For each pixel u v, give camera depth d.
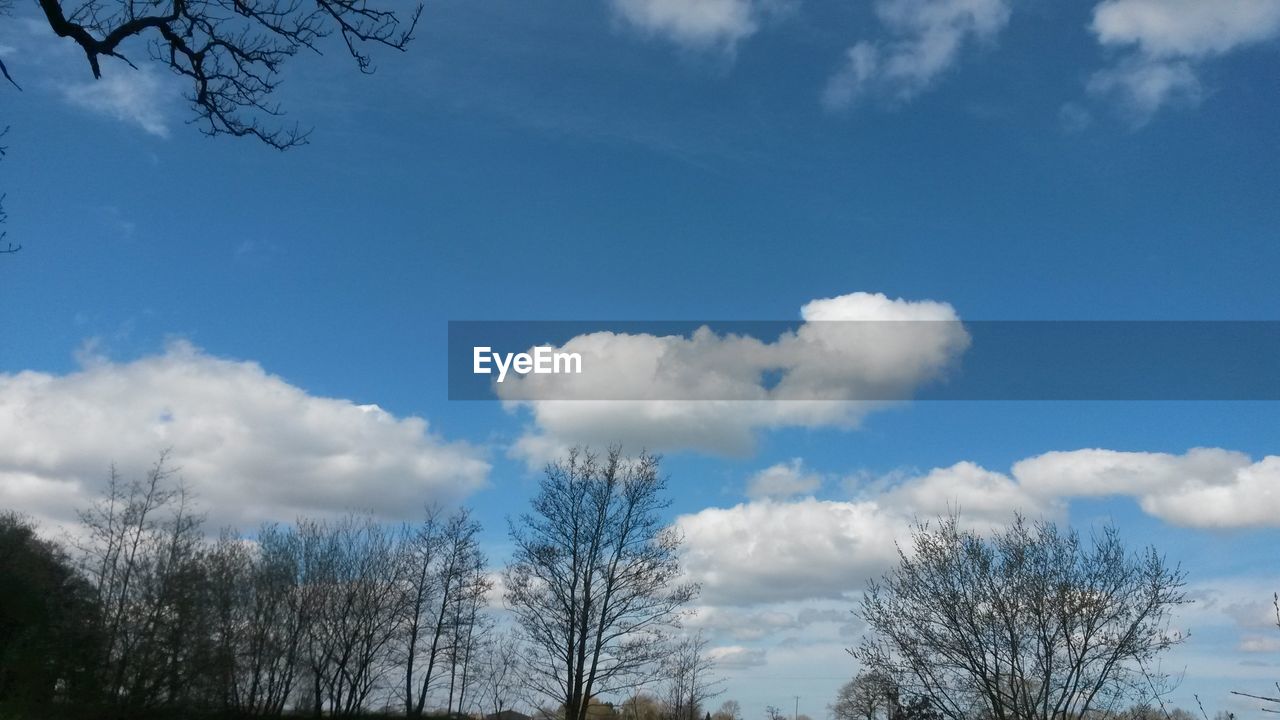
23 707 33.53
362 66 9.78
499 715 53.09
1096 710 25.23
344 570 52.66
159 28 9.05
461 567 53.75
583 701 38.53
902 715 27.11
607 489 40.66
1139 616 25.42
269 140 10.07
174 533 43.00
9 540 38.91
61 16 8.37
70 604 39.78
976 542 27.03
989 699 26.03
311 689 51.78
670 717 55.56
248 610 49.44
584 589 39.44
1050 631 25.91
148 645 40.94
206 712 43.53
